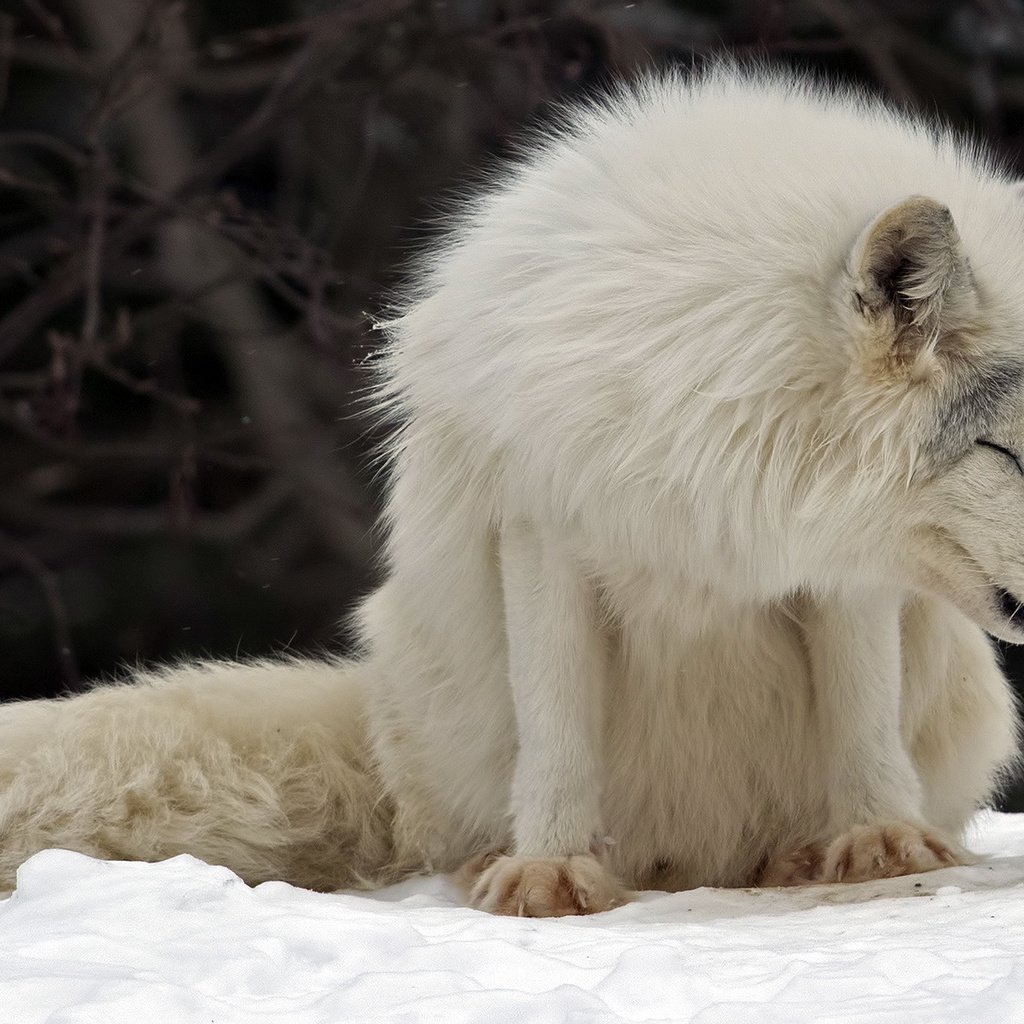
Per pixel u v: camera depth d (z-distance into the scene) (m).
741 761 10.47
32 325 23.17
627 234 9.27
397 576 11.02
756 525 9.07
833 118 9.94
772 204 9.12
